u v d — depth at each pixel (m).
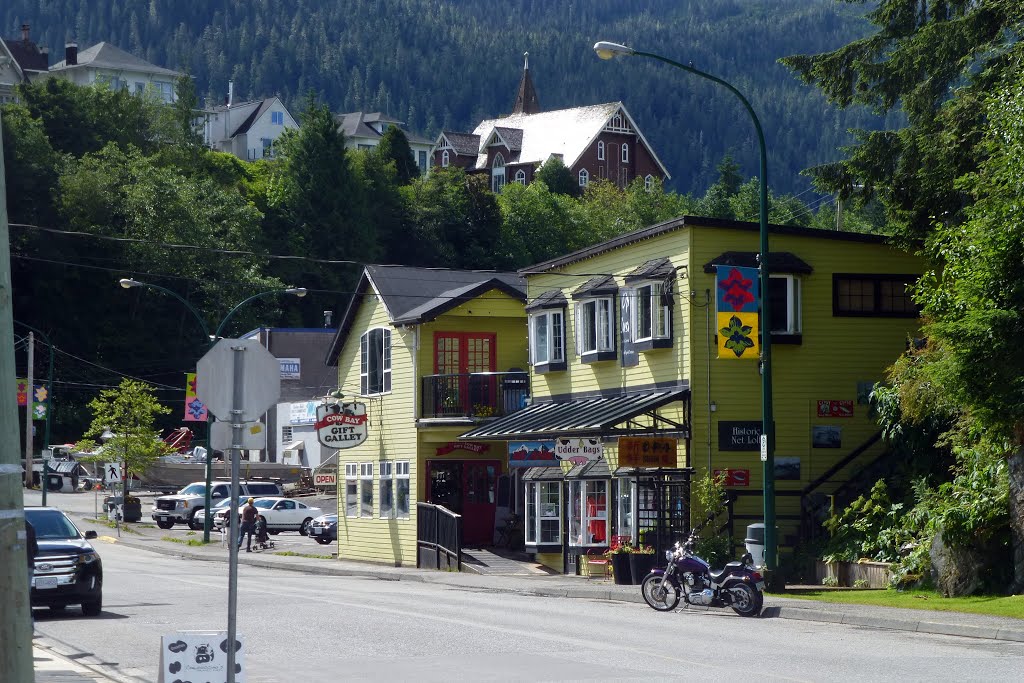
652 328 33.28
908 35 34.44
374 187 115.38
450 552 38.78
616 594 27.78
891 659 16.67
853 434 32.81
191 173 121.56
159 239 96.19
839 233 33.22
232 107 189.88
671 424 31.53
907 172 33.03
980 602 23.08
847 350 33.06
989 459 25.83
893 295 33.66
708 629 20.75
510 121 173.25
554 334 38.94
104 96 116.88
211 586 30.95
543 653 17.45
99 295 95.81
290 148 114.81
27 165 95.38
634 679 14.92
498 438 36.31
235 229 100.56
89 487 83.19
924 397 27.69
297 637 19.66
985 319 23.33
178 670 11.43
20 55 172.62
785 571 30.56
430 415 42.38
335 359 50.03
